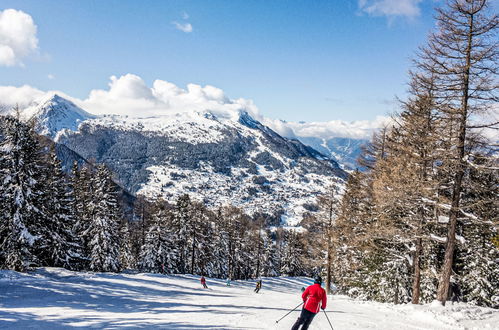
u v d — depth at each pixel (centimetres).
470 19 1520
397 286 2520
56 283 2239
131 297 2000
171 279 3572
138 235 6225
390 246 2416
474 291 2388
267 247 8219
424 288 2417
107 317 1180
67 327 970
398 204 1891
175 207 5544
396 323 1369
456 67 1556
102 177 4275
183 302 1864
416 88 1691
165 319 1141
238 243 6762
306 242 3328
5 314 1164
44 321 1059
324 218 3212
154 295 2236
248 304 1930
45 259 3403
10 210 2625
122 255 6053
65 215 3559
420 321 1463
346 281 3241
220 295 2670
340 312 1614
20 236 2602
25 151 2738
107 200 4234
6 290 1839
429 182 1728
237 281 5406
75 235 3697
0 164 2697
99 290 2180
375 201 2200
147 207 6034
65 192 3606
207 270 6259
